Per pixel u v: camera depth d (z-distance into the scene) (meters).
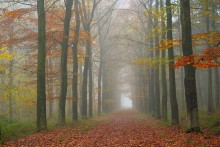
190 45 14.56
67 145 12.36
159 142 12.51
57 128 19.45
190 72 14.38
